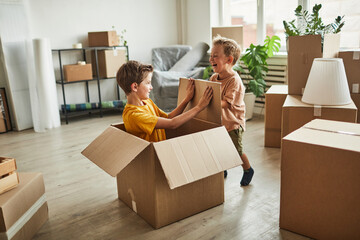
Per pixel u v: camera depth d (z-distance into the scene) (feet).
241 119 7.16
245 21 15.74
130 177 6.39
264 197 6.94
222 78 7.23
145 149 5.62
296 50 9.24
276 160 9.02
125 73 5.94
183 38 17.76
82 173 8.57
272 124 9.91
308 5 12.62
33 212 5.84
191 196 6.17
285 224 5.73
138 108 6.07
